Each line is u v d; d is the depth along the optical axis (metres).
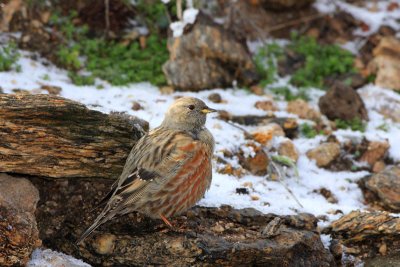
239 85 14.76
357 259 10.27
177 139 9.52
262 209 10.45
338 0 16.69
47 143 9.73
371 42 15.91
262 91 14.61
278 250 9.43
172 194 9.41
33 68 13.89
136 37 15.32
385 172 12.05
